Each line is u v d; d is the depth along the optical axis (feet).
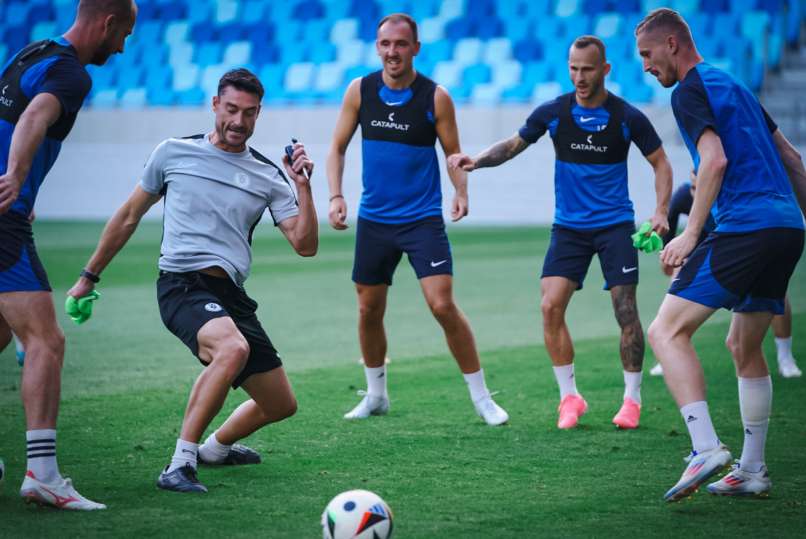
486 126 253.85
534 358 93.45
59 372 47.60
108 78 310.04
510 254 185.26
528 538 42.52
